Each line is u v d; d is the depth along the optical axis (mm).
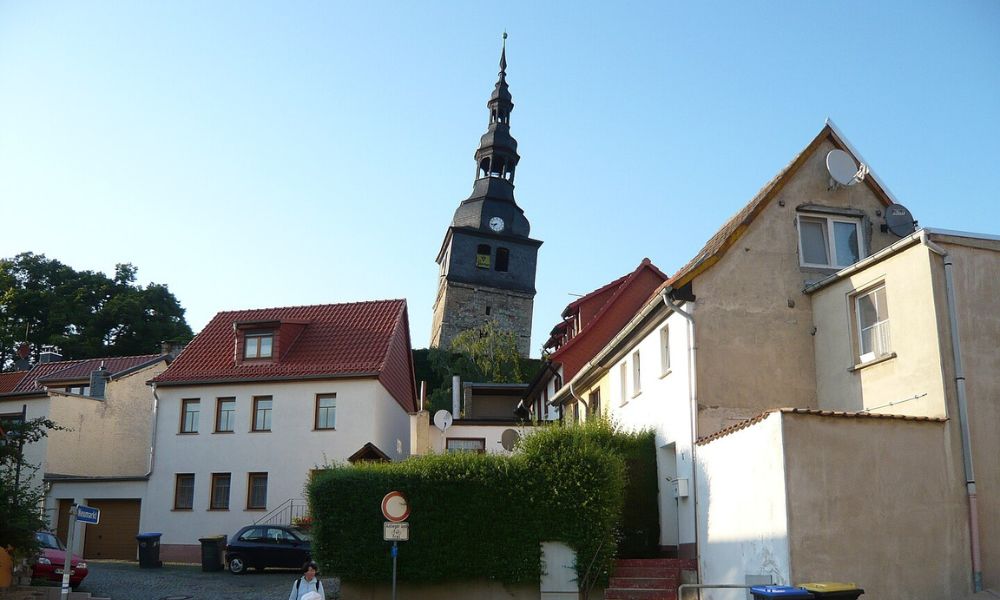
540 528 19938
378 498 20266
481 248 89875
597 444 21234
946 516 15094
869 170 20906
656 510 21453
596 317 37375
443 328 86938
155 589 22609
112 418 40625
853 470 14945
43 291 63125
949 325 15977
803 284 20250
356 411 33281
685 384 19609
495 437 36594
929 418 15398
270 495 33000
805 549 14461
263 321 35469
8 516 18922
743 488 16328
